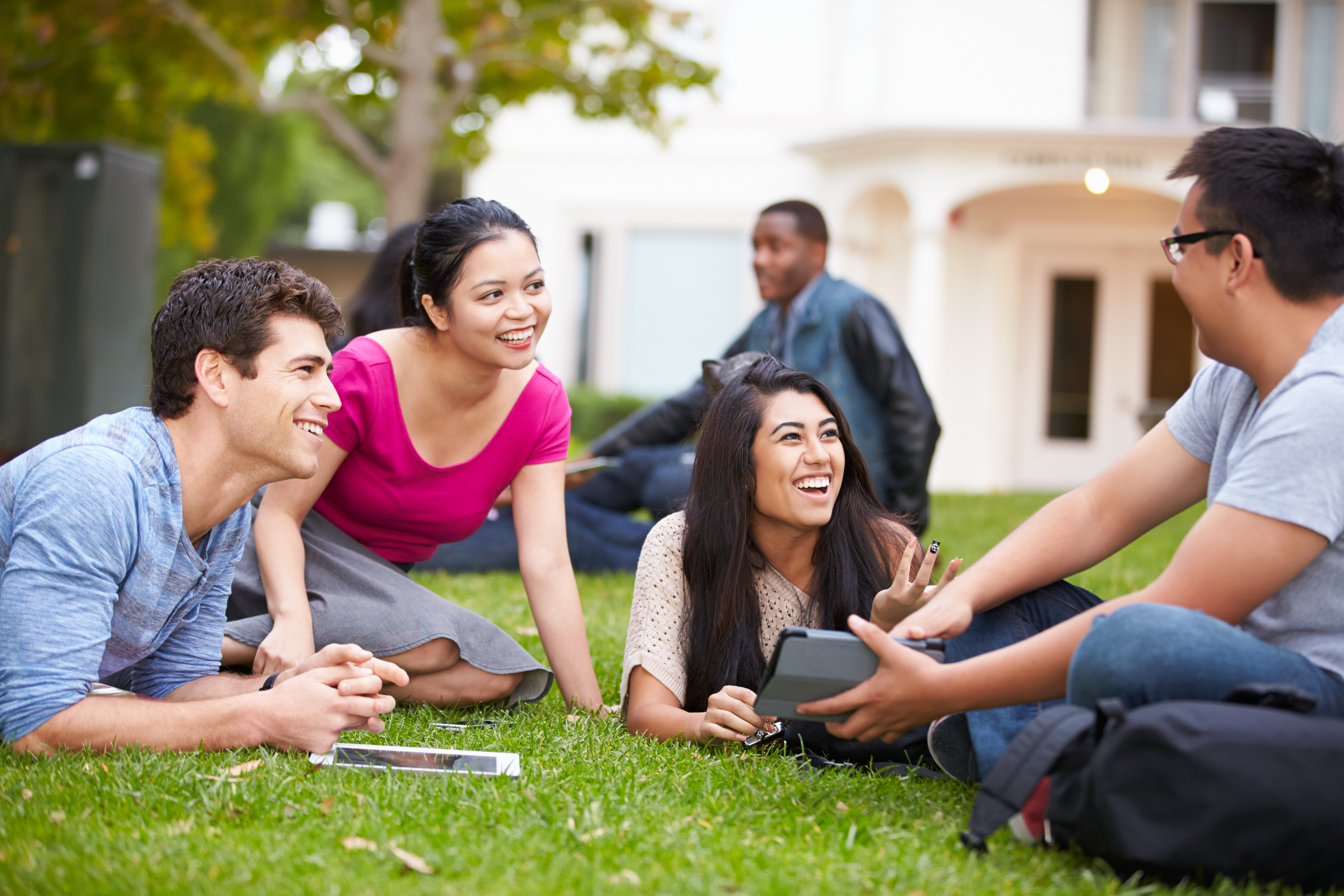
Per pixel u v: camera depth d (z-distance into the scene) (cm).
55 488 219
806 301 519
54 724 220
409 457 299
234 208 2130
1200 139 197
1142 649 181
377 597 293
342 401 291
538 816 200
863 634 196
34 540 219
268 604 300
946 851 189
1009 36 1254
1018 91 1254
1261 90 1271
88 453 222
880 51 1292
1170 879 175
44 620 219
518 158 1400
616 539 552
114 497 221
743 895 170
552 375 315
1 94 1036
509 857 183
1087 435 1327
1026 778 180
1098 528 223
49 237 857
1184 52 1273
